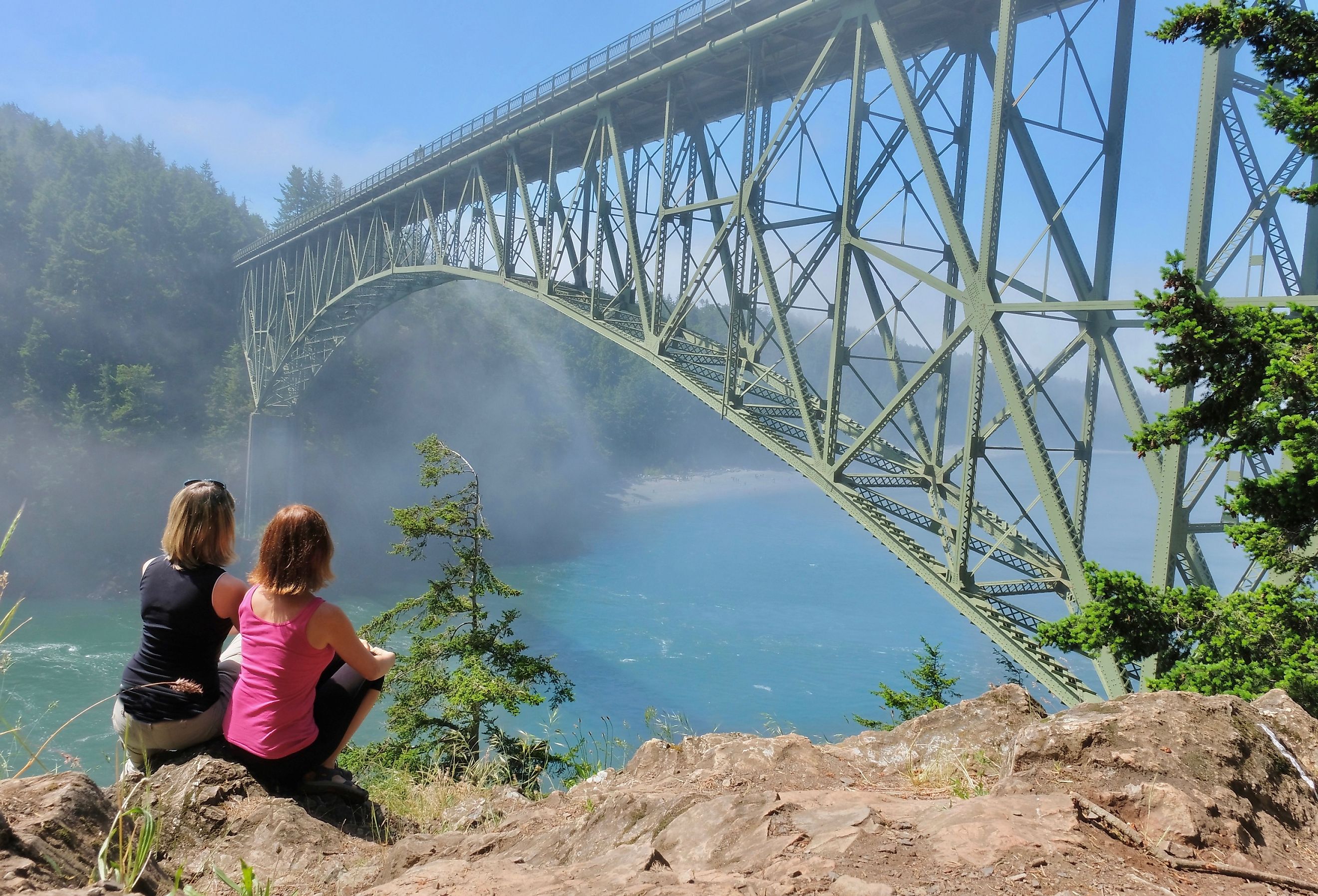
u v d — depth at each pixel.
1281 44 7.30
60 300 80.31
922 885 1.96
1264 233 11.84
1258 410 6.96
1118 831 2.31
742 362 20.12
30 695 34.94
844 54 19.08
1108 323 14.05
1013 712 3.92
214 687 3.94
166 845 3.38
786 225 18.27
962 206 17.12
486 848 2.88
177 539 3.85
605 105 24.42
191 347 85.94
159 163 119.44
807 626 52.69
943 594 14.41
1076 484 14.27
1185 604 8.45
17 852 2.14
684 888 1.95
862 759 3.88
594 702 38.25
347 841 3.50
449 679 12.60
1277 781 2.73
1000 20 13.36
